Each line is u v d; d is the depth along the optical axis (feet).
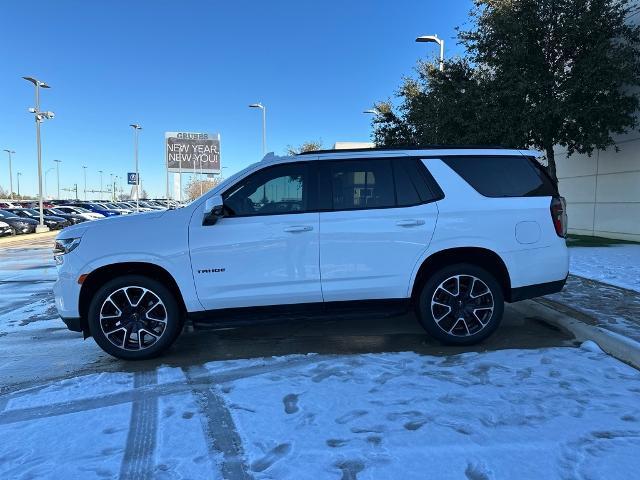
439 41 63.77
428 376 14.46
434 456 10.20
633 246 42.47
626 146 47.11
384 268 16.48
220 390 13.93
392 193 16.74
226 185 16.55
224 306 16.33
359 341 18.25
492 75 46.21
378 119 73.46
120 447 10.90
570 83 41.29
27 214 115.24
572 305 20.98
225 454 10.52
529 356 15.98
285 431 11.43
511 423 11.53
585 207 53.57
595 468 9.70
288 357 16.53
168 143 214.28
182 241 16.03
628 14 46.16
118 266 16.24
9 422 12.24
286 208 16.49
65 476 9.80
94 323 16.10
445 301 17.03
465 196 16.84
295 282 16.33
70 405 13.16
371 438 10.98
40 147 102.73
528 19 42.78
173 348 17.89
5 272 39.75
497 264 17.06
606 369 14.78
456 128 47.34
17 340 19.60
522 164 17.48
